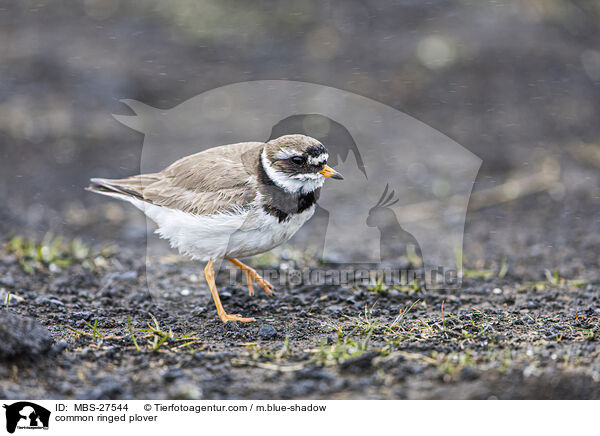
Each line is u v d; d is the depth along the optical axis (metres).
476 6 21.95
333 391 7.11
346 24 21.45
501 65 19.27
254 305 9.70
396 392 7.06
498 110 17.53
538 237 12.82
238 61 19.69
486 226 13.43
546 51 19.81
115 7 23.12
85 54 20.34
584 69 19.27
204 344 8.31
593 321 8.89
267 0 22.83
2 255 11.75
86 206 14.58
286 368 7.54
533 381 7.10
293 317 9.33
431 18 21.48
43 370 7.35
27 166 15.84
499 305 9.82
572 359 7.48
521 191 14.75
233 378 7.34
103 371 7.47
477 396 6.99
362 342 8.05
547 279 10.98
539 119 17.33
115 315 9.43
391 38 20.53
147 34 21.48
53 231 13.31
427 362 7.55
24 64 19.81
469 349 7.87
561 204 14.16
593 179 15.09
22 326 7.52
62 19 22.45
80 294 10.22
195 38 21.11
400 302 9.86
